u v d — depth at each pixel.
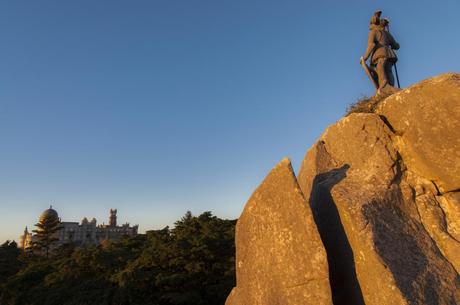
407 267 6.89
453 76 8.10
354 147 9.20
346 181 8.52
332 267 8.10
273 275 7.84
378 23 12.20
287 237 7.83
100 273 35.44
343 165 9.18
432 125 8.19
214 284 33.62
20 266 53.28
